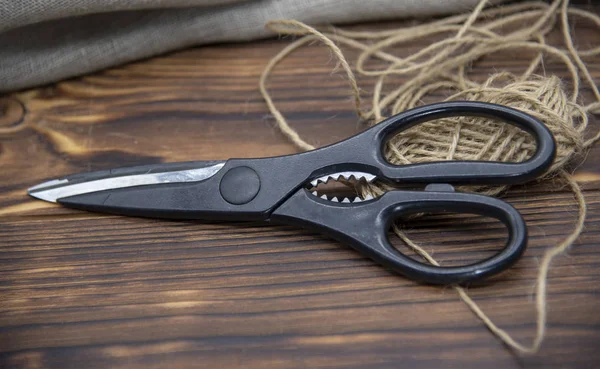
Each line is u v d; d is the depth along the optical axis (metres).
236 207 0.35
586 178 0.37
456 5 0.41
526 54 0.40
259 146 0.39
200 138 0.40
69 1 0.38
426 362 0.33
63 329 0.35
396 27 0.42
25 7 0.38
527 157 0.35
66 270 0.36
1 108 0.41
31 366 0.34
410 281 0.35
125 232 0.37
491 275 0.32
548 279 0.34
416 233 0.35
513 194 0.36
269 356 0.34
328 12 0.42
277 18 0.42
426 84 0.40
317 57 0.42
